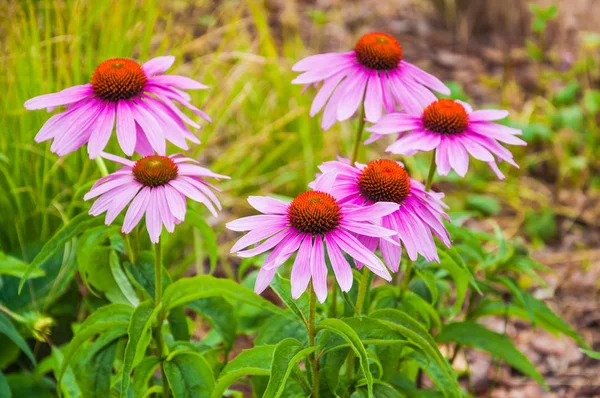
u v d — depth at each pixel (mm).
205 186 998
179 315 1065
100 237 1046
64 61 1314
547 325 1169
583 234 1619
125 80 1010
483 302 1166
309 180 1563
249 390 1270
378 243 963
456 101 1049
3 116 1281
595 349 1354
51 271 1233
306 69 1067
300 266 924
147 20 1413
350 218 944
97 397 1022
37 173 1275
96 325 1021
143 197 973
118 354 1064
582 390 1296
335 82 1058
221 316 1068
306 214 933
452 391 1027
